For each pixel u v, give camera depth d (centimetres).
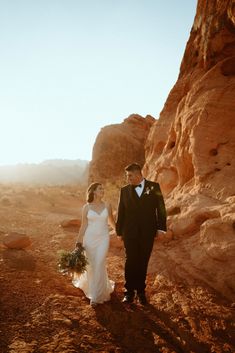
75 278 523
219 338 374
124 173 2166
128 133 2325
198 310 432
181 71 1138
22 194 1897
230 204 589
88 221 475
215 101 749
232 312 427
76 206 1781
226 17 816
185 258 571
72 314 413
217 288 484
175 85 1069
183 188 773
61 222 989
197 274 524
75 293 487
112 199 1609
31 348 332
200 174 712
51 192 2183
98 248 462
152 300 467
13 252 641
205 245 555
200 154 730
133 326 392
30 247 703
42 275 543
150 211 447
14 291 464
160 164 905
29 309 418
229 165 691
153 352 341
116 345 350
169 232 645
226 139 720
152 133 1070
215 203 632
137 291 460
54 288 495
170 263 575
